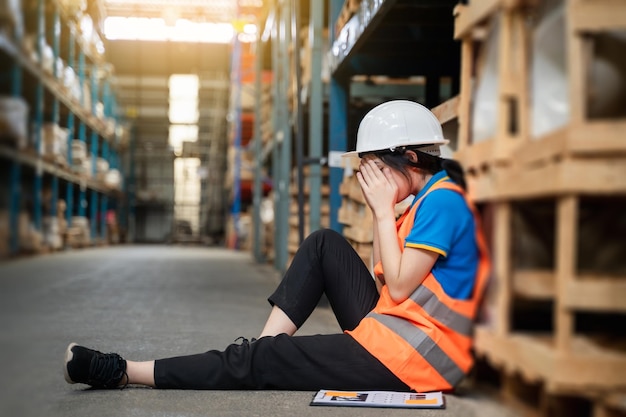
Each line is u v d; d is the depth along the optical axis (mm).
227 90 22844
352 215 4180
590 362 1048
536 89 1174
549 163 1071
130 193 22719
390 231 2010
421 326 1980
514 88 1216
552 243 1203
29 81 6367
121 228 21359
